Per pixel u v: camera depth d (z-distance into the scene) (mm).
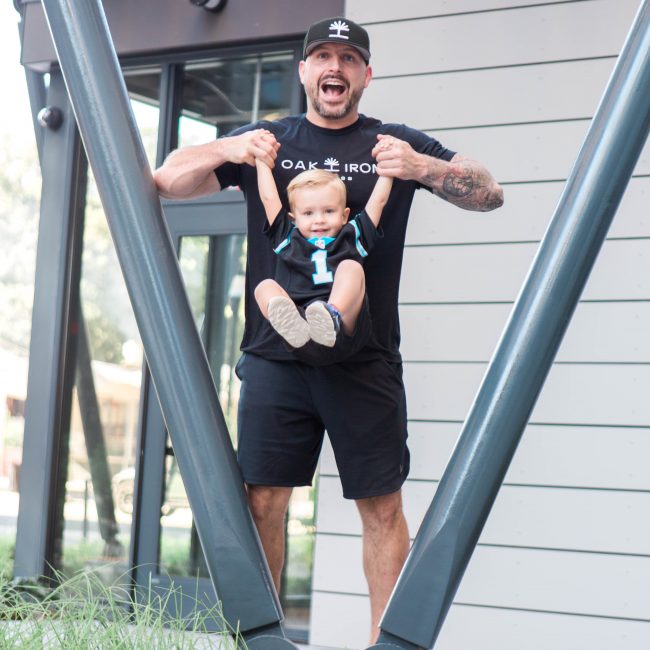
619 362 4184
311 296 2293
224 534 2148
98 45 2301
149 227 2250
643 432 4133
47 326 5793
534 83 4410
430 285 4508
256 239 2512
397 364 2549
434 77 4574
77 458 5723
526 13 4438
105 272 5777
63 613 2266
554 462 4234
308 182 2357
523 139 4410
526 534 4242
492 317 4402
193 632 2180
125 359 5660
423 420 4469
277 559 2596
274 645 2127
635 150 2010
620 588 4105
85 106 2277
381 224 2469
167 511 5422
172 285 2234
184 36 5352
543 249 2066
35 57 5855
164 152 5539
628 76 2025
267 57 5316
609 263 4223
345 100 2461
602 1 4324
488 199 2451
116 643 2148
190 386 2188
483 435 2025
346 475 2490
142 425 5523
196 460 2164
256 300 2316
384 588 2584
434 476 4426
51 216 5855
